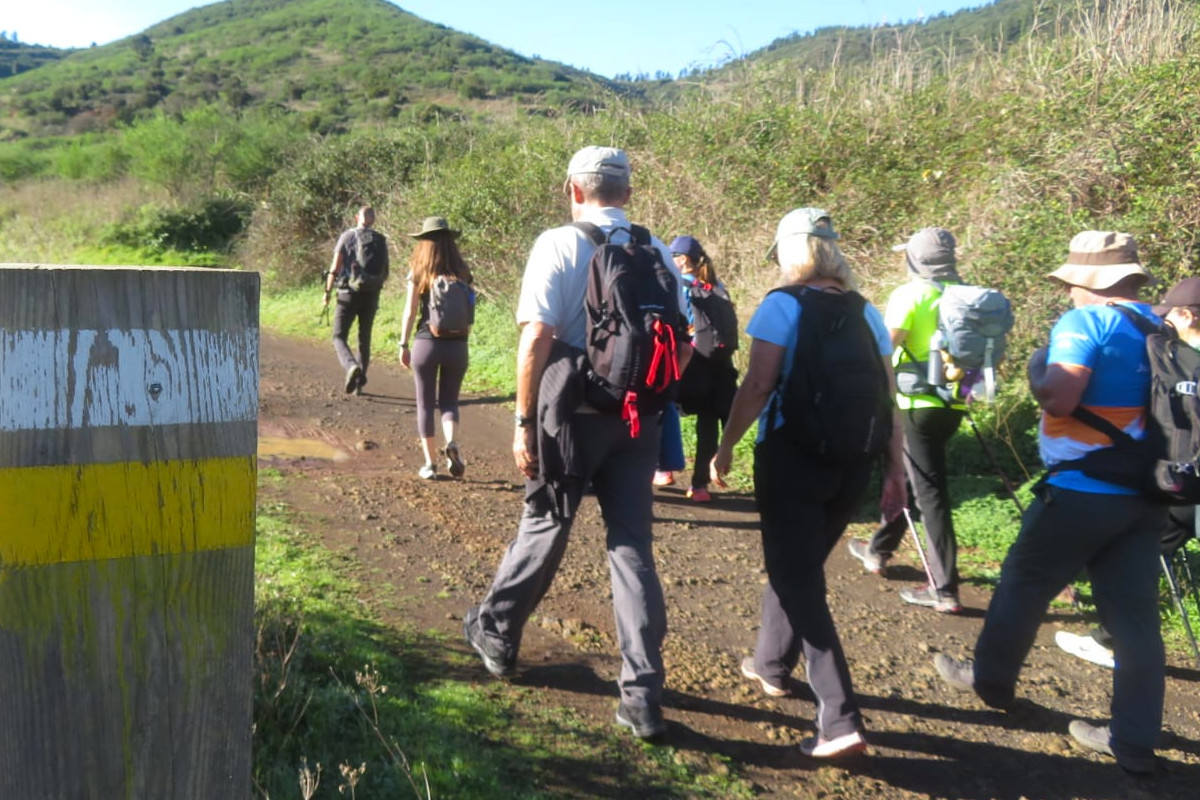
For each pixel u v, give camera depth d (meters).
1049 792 3.47
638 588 3.52
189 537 1.61
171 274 1.56
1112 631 3.59
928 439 4.88
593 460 3.47
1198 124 8.38
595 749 3.42
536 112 16.14
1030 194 8.63
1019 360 7.59
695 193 11.68
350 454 7.36
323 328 13.54
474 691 3.67
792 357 3.40
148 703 1.62
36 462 1.50
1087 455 3.50
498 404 9.32
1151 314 3.58
